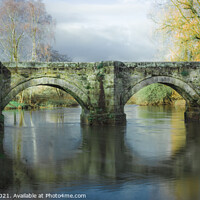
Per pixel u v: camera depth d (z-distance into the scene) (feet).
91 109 58.90
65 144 44.09
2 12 97.55
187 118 65.00
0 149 40.75
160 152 38.93
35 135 51.72
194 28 72.33
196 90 62.75
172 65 61.36
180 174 29.71
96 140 46.93
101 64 57.62
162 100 122.83
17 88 55.62
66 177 28.78
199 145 43.06
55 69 57.06
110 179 28.14
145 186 26.23
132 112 93.45
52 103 122.62
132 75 59.72
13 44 100.12
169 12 79.36
